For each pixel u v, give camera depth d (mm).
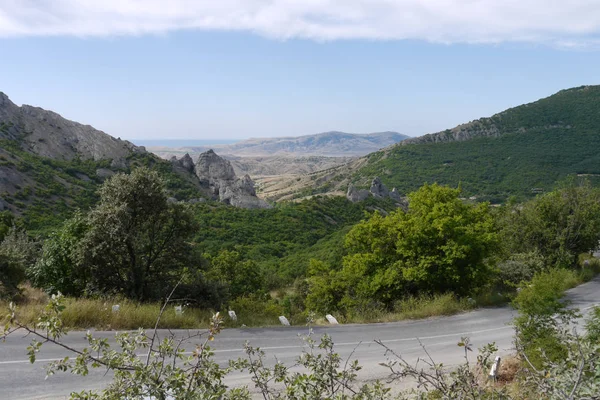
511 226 24984
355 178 159125
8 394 6066
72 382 6562
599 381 3154
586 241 24359
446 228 17125
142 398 3053
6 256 12117
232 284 26656
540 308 8172
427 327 13789
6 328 3133
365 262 18500
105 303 10594
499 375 7215
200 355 3355
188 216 13914
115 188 13070
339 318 15266
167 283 13539
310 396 3457
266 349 9844
